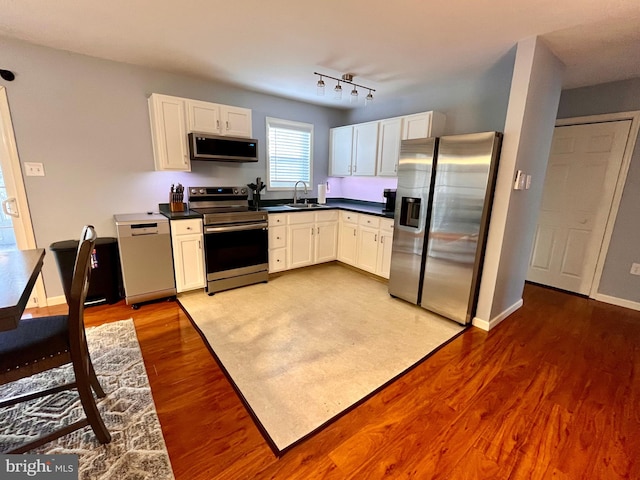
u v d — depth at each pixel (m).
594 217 3.33
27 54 2.50
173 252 2.98
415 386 1.90
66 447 1.41
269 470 1.33
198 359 2.12
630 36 2.13
